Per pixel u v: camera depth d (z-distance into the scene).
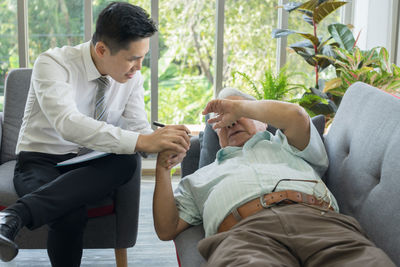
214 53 4.42
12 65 4.20
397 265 1.40
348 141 1.90
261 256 1.34
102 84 2.21
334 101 3.59
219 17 4.25
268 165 1.76
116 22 1.94
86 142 1.93
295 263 1.41
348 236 1.41
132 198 2.22
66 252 1.88
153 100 4.36
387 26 4.27
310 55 3.70
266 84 3.48
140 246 2.85
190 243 1.76
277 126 1.81
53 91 2.00
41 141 2.18
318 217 1.50
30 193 1.82
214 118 1.89
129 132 1.92
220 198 1.70
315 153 1.85
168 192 1.84
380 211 1.52
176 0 4.30
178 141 1.86
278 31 3.64
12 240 1.64
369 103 1.84
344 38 3.57
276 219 1.50
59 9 4.16
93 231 2.20
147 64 4.36
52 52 2.11
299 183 1.68
